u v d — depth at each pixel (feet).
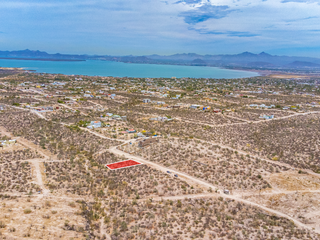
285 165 369.91
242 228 225.15
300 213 258.16
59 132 477.77
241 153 410.72
